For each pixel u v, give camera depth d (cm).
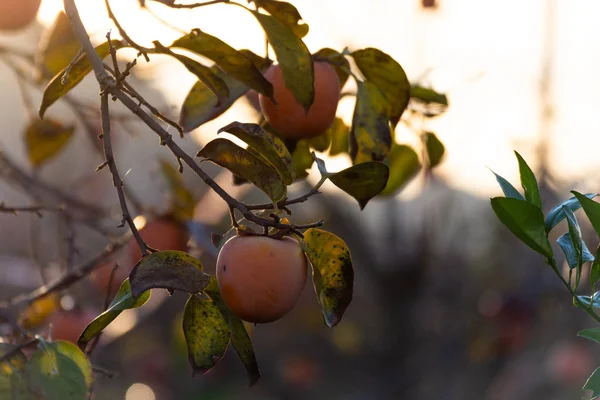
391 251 386
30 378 131
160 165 187
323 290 132
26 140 192
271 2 143
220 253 132
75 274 173
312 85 139
